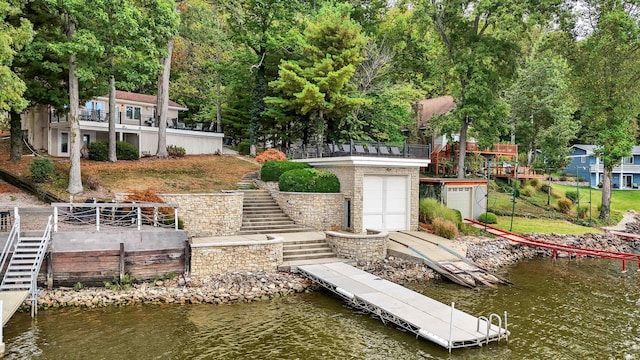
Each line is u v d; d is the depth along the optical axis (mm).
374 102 32188
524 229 28078
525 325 13250
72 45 18812
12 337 11859
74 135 21281
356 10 35719
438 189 27938
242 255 16844
